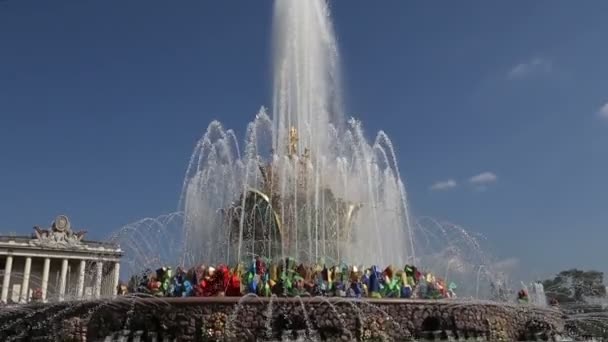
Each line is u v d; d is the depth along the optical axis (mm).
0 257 82625
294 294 19984
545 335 22672
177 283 21266
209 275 21031
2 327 21422
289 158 28922
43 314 20656
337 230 28094
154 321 19016
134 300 19250
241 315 18750
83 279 78312
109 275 75562
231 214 28781
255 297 19172
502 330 21938
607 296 50906
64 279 82375
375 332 19453
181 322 18734
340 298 19453
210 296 19781
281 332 18672
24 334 20953
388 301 20016
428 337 20141
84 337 19594
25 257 82750
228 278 20609
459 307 21062
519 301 25047
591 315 31344
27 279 82062
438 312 20703
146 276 23344
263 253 27562
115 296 19906
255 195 28031
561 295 52188
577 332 30703
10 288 81500
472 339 20734
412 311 20312
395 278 22453
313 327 18922
